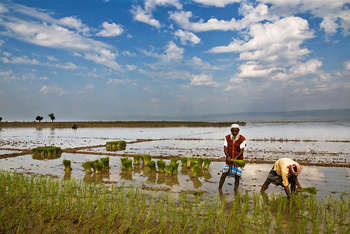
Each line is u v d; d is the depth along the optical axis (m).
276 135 28.42
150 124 59.38
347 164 11.59
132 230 5.04
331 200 6.96
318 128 41.22
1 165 11.90
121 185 8.53
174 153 15.81
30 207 6.05
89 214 5.79
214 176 10.00
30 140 24.34
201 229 5.17
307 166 11.52
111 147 17.84
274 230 5.16
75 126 48.69
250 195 7.51
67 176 9.83
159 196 7.31
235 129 8.00
